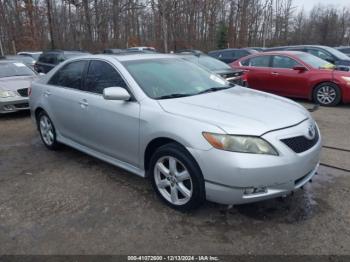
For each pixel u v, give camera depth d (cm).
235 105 351
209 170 301
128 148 383
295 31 5759
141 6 3622
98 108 410
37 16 4034
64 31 4206
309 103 894
